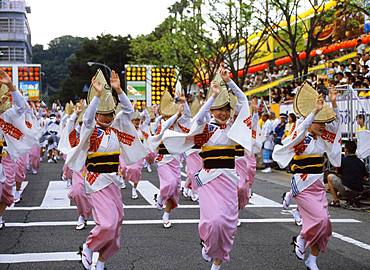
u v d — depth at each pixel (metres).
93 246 6.22
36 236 8.69
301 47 27.58
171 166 9.65
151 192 13.74
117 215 6.34
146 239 8.50
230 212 6.29
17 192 12.07
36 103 19.41
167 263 7.12
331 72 20.17
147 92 35.59
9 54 66.50
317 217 6.66
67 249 7.84
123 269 6.84
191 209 11.34
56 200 12.39
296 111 7.13
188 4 28.42
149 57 38.25
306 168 6.89
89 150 6.46
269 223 9.90
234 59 27.73
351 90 13.45
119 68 63.50
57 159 23.64
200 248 7.93
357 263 7.21
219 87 6.52
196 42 28.45
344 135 13.75
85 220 9.37
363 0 20.73
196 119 6.43
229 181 6.39
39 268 6.88
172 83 34.72
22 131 7.71
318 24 23.81
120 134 6.59
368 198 12.06
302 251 6.86
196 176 6.54
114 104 6.63
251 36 28.80
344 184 11.51
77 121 7.54
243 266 7.00
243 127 6.44
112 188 6.43
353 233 9.08
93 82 6.56
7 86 7.47
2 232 8.98
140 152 6.71
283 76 27.19
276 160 7.14
